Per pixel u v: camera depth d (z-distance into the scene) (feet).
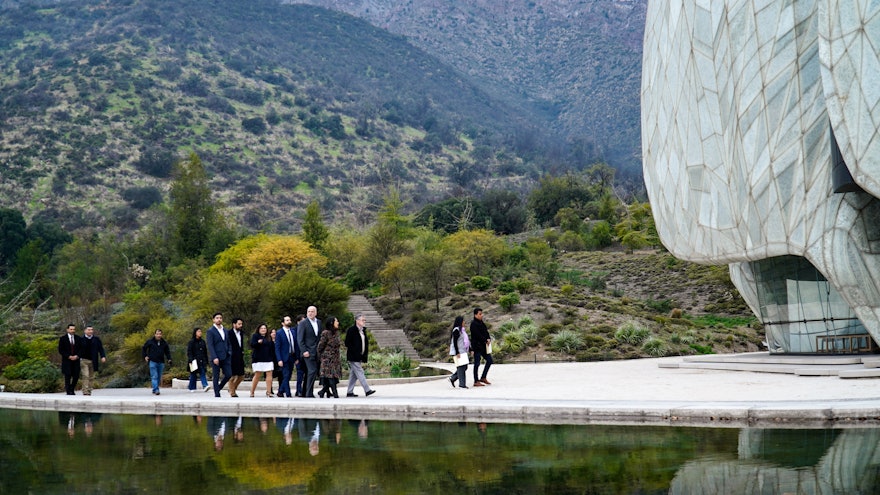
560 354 119.55
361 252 188.44
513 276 172.14
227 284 130.82
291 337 60.95
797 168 62.18
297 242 182.19
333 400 48.91
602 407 38.96
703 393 50.16
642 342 123.54
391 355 113.19
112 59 572.51
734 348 132.46
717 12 73.72
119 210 371.15
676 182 88.07
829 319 78.07
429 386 69.77
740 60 69.41
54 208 366.43
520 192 508.53
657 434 32.60
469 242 184.34
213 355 60.90
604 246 240.73
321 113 588.91
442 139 645.51
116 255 236.43
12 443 35.40
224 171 446.60
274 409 47.67
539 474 24.91
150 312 156.25
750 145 68.54
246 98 573.33
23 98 486.38
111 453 31.48
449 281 165.48
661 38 92.48
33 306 211.41
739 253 73.31
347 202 436.35
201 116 515.09
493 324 136.87
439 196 472.44
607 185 369.91
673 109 87.86
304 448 31.65
